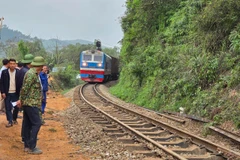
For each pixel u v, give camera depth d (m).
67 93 26.38
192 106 12.82
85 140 8.72
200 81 13.18
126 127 10.17
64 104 18.34
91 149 7.79
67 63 55.81
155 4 22.30
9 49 47.44
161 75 17.31
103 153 7.43
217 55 13.30
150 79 19.09
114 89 28.38
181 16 19.62
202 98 12.28
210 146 7.94
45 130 9.95
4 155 6.62
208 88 12.76
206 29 14.41
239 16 13.02
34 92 7.16
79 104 17.88
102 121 11.98
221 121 10.23
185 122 11.89
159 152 7.46
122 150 7.72
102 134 9.44
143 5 22.83
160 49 19.52
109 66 40.25
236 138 8.50
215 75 12.70
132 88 22.20
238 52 12.28
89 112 14.45
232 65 12.18
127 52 27.28
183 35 18.33
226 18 13.18
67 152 7.49
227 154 7.18
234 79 11.29
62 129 10.38
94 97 22.16
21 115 11.99
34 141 7.23
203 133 10.03
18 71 8.60
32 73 7.08
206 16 14.05
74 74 42.19
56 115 13.55
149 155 7.41
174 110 14.09
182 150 7.76
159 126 10.88
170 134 9.85
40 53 52.03
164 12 22.19
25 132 7.44
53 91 28.55
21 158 6.77
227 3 13.05
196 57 14.15
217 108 10.95
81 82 42.72
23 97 7.16
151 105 16.77
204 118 11.13
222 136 9.22
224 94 11.38
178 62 15.93
